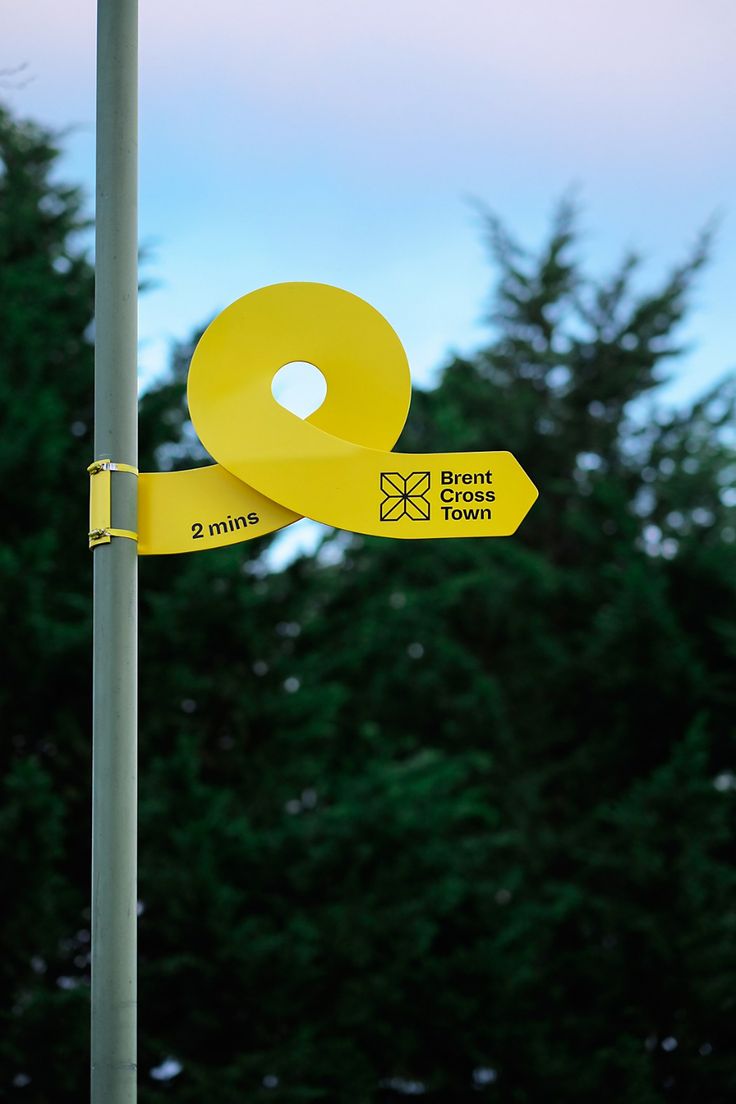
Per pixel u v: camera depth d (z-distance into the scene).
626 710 15.29
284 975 11.43
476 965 12.66
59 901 11.29
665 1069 13.16
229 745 13.15
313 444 2.95
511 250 20.50
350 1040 11.54
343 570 15.05
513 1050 12.51
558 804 16.84
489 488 2.94
